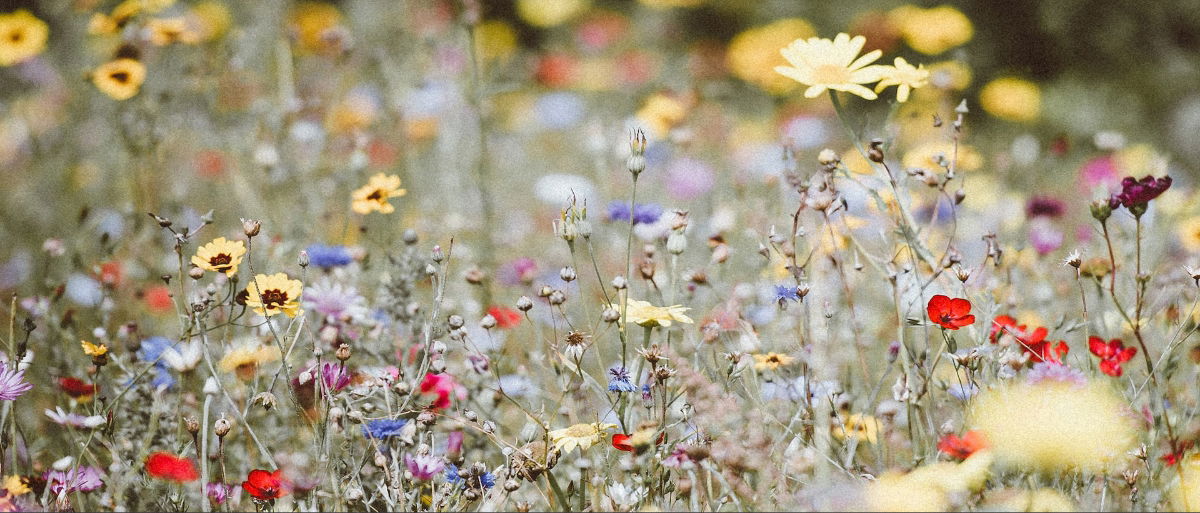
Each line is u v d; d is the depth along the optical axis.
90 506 1.53
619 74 3.27
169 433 1.59
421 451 1.46
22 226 2.06
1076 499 1.44
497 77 2.76
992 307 1.50
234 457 1.60
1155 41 3.49
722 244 1.66
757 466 1.43
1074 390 1.41
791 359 1.53
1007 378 1.49
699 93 2.59
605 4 4.05
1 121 2.33
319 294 1.61
